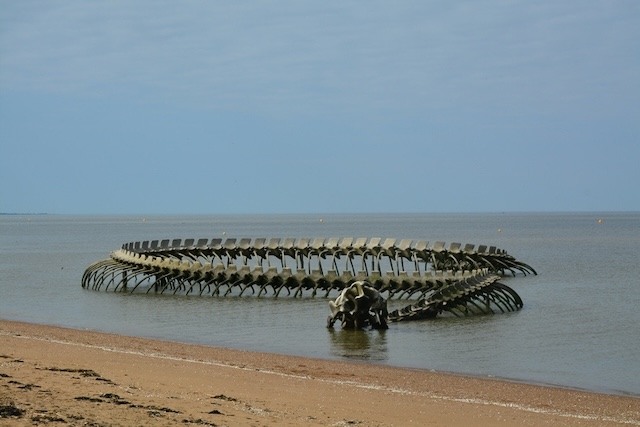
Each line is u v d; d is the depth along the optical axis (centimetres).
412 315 4309
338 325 4178
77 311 4884
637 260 9231
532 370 2962
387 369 2895
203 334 3900
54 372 2212
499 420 2028
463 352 3347
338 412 1988
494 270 6588
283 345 3541
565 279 6794
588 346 3497
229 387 2277
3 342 3117
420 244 6319
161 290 6072
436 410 2122
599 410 2244
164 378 2355
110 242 15212
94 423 1522
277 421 1752
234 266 5697
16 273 7794
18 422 1478
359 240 6269
